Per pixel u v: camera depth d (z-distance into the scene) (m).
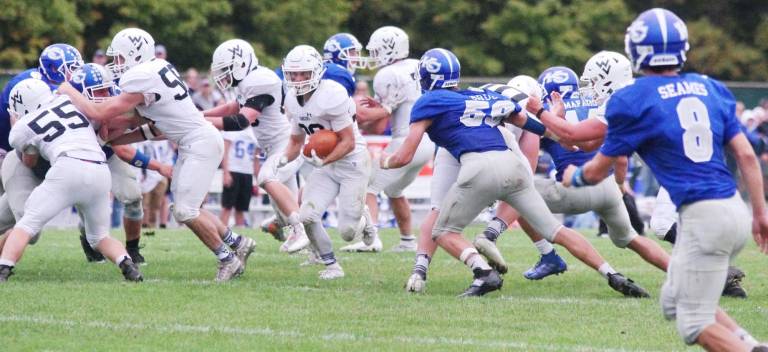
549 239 22.78
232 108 27.38
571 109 24.69
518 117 22.31
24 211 24.22
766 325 19.97
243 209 41.84
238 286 23.61
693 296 15.30
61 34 66.75
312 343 18.05
